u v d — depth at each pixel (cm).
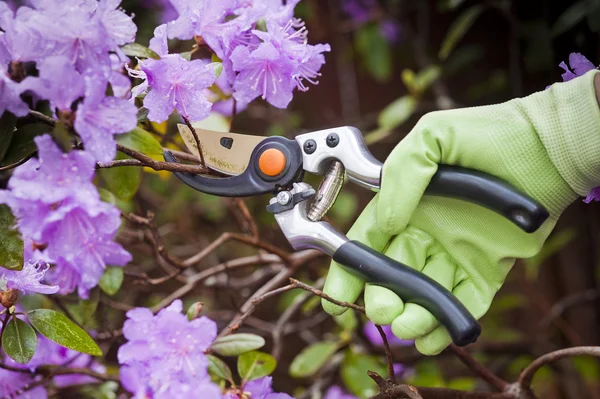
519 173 65
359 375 96
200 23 72
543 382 129
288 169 68
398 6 138
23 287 71
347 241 66
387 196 65
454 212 67
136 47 70
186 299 118
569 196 66
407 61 148
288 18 74
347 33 148
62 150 62
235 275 134
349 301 67
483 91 136
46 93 62
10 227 67
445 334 65
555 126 65
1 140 65
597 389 124
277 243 131
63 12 62
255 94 72
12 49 63
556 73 115
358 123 143
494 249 67
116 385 87
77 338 72
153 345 68
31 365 80
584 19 107
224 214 138
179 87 69
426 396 79
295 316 129
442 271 67
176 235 145
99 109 63
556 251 131
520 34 117
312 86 159
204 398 65
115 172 82
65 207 62
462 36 136
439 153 65
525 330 143
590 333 126
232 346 76
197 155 71
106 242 68
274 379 122
